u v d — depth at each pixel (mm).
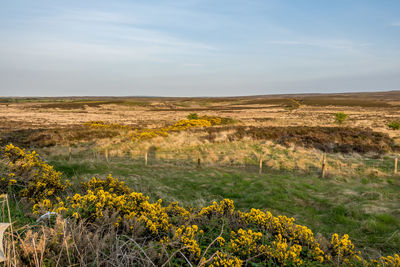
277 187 8508
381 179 10008
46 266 2330
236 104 123562
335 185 9133
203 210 4605
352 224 6035
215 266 2812
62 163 10922
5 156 6609
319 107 88500
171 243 3111
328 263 3361
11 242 2520
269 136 20031
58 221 2893
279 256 3107
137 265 2838
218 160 13273
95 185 6527
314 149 16000
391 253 4734
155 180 9492
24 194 5242
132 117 61062
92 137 20719
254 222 4348
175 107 110938
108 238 3170
